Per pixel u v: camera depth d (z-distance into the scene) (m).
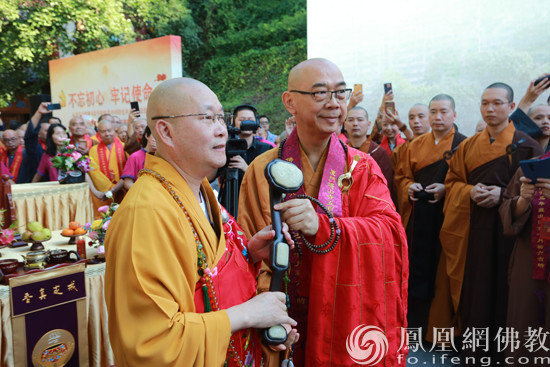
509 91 2.44
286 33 9.01
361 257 1.22
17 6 8.12
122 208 0.87
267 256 1.08
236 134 1.93
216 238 0.98
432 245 2.91
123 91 5.74
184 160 0.94
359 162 1.37
